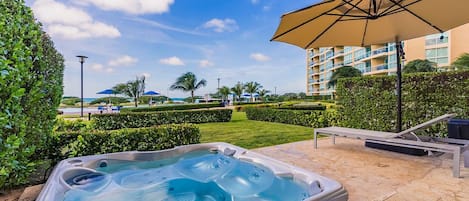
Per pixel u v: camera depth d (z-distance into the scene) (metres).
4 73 1.99
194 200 2.79
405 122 5.48
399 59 4.75
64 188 2.45
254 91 38.88
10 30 2.32
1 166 2.13
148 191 2.92
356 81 6.43
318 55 46.38
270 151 4.78
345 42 4.39
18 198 2.47
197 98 33.50
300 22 3.59
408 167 3.65
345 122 6.73
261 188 2.90
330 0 3.06
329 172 3.47
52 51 3.40
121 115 9.25
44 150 3.27
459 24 3.68
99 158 3.35
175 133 4.36
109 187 2.91
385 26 3.95
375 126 6.00
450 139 4.01
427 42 24.16
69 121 4.61
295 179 2.74
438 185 2.91
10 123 2.22
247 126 9.06
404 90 5.48
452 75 4.79
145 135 4.10
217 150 4.16
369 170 3.54
